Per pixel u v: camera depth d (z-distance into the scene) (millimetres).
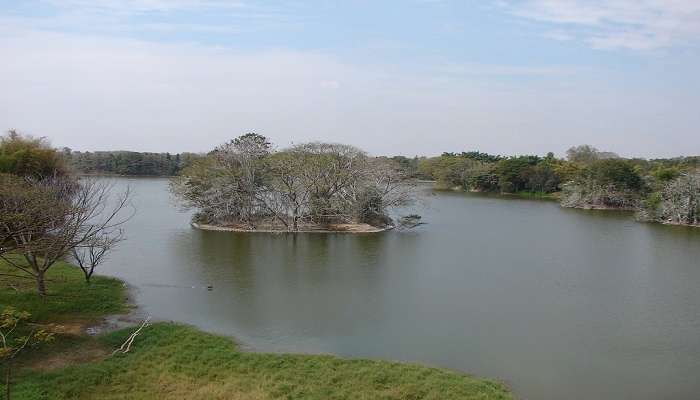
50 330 26875
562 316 33938
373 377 22578
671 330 31453
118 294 36094
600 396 22531
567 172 157500
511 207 118375
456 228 78938
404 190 79562
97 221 76562
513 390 22844
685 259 55281
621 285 42938
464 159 183125
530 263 51938
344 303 35781
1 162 52688
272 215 75000
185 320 31438
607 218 97500
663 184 104062
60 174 57406
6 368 22562
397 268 47906
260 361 24469
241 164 72812
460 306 35719
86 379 21703
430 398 20656
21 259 44156
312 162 73500
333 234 68125
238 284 40438
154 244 57938
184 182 72875
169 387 21500
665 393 22984
